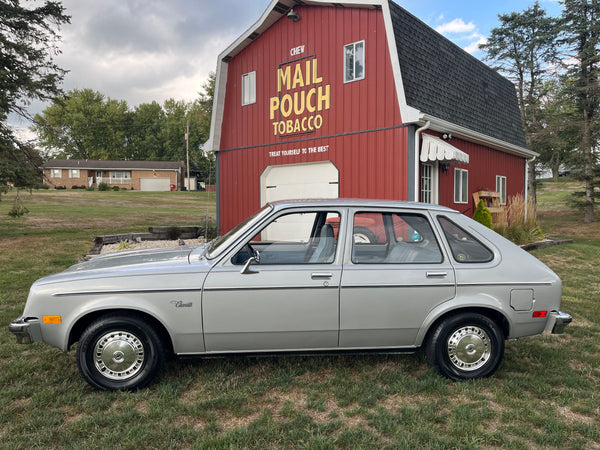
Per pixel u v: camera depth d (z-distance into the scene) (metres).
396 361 4.32
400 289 3.75
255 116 13.34
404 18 11.09
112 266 3.82
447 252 3.91
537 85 28.77
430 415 3.24
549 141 25.38
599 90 23.48
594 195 25.28
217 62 13.99
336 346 3.80
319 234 4.05
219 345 3.67
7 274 8.34
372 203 4.02
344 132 11.20
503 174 15.18
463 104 12.55
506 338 4.00
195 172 71.31
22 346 4.64
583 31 24.05
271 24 12.73
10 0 13.98
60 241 13.49
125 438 2.91
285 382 3.81
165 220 23.55
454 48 13.52
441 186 11.29
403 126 10.05
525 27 28.41
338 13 11.24
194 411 3.26
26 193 42.59
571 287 8.08
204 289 3.59
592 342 5.00
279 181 12.93
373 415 3.26
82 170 59.53
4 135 14.38
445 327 3.81
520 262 3.96
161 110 83.44
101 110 75.75
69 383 3.77
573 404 3.51
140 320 3.59
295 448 2.85
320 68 11.66
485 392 3.71
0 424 3.12
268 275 3.66
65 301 3.52
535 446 2.94
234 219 14.08
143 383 3.60
